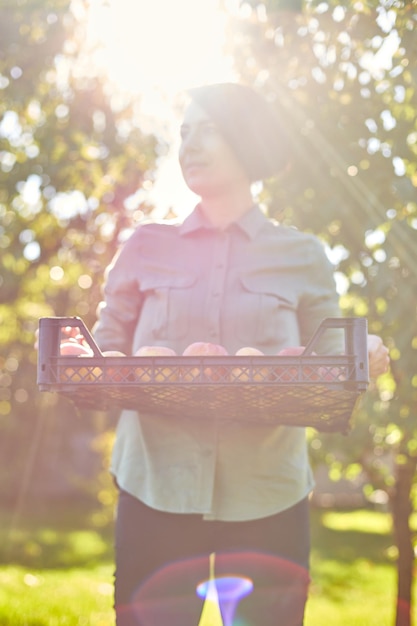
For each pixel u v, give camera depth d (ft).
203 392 5.99
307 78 11.86
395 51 9.33
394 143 11.10
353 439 13.62
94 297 17.94
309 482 7.87
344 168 11.84
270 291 7.68
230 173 7.84
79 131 14.96
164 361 5.76
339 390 5.70
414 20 8.63
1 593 21.33
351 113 11.69
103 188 15.48
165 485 7.38
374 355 7.27
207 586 7.48
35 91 14.60
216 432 7.43
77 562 32.40
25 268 16.40
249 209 8.06
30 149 15.17
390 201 11.59
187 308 7.64
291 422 7.27
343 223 12.79
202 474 7.36
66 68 14.61
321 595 26.66
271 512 7.41
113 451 8.01
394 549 15.21
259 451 7.46
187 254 7.93
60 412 35.29
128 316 8.13
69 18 14.01
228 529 7.42
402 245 11.34
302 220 12.68
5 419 33.04
